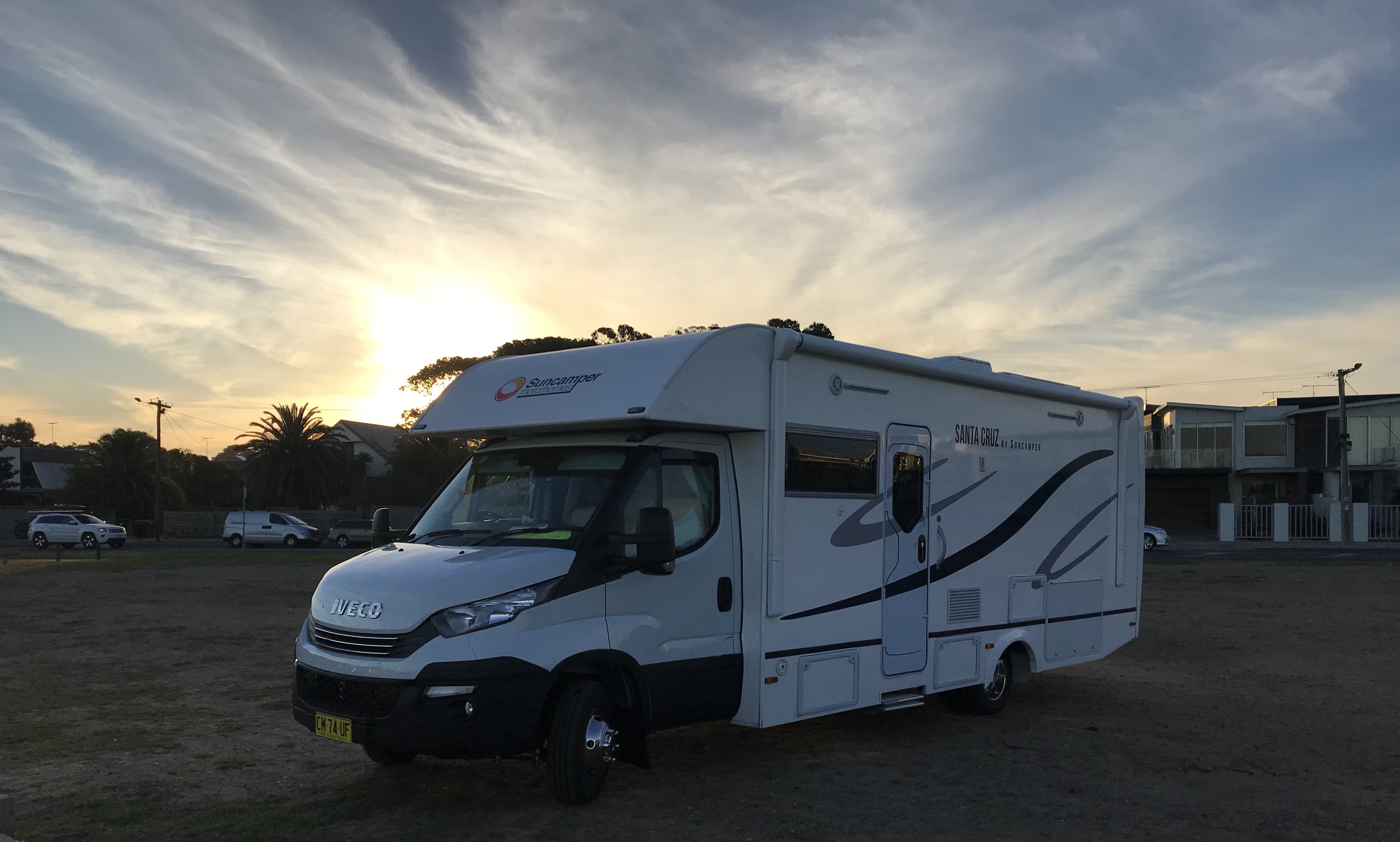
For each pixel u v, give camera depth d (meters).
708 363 6.22
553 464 6.43
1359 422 50.56
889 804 6.11
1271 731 8.29
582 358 6.68
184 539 55.97
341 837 5.35
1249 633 14.44
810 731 8.06
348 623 5.51
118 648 12.59
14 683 10.10
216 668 11.09
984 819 5.86
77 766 6.86
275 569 27.52
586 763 5.74
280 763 6.93
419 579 5.49
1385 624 15.39
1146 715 8.93
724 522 6.51
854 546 7.10
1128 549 10.16
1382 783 6.73
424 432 7.03
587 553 5.74
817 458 6.84
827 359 6.97
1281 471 50.91
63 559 33.38
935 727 8.30
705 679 6.24
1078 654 9.41
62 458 85.62
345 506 57.03
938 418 7.94
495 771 6.63
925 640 7.71
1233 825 5.81
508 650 5.31
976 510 8.27
